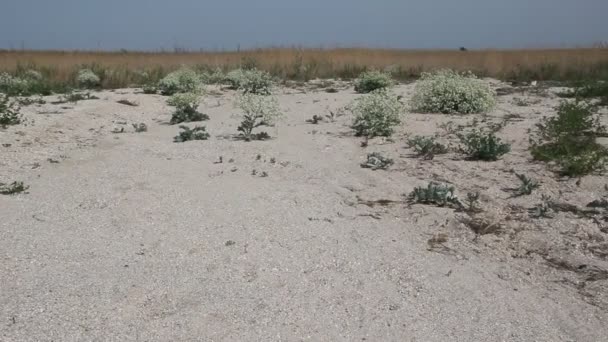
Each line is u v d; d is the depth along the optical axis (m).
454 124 9.02
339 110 10.80
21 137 8.12
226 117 10.33
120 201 5.52
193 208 5.32
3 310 3.53
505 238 4.83
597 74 16.59
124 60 19.92
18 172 6.57
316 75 17.72
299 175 6.42
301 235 4.75
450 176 6.39
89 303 3.66
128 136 8.54
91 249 4.46
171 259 4.32
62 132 8.62
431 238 4.80
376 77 13.87
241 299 3.77
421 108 10.23
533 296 3.93
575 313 3.74
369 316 3.63
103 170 6.59
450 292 3.94
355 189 5.96
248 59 19.09
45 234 4.72
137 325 3.45
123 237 4.70
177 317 3.54
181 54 22.58
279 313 3.62
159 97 12.73
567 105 8.49
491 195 5.77
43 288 3.82
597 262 4.43
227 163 6.90
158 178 6.24
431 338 3.42
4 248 4.40
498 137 8.03
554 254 4.56
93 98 12.14
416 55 21.22
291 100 12.74
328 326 3.51
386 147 7.68
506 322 3.61
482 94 10.12
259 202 5.47
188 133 8.23
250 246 4.53
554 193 5.80
